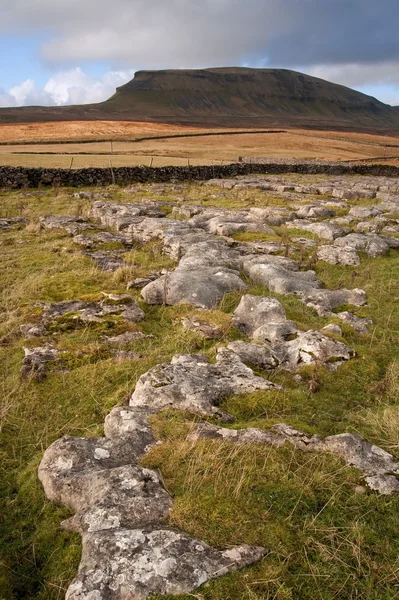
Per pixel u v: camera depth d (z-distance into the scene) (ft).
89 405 25.59
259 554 14.58
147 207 80.28
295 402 25.05
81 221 72.43
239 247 57.93
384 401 26.45
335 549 15.24
